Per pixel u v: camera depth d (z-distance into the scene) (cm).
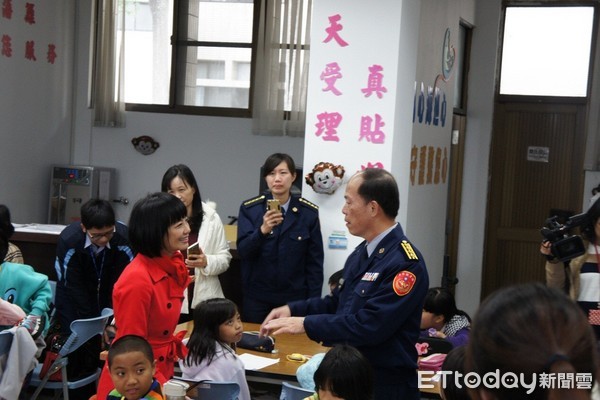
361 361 248
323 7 488
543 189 753
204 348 320
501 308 94
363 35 483
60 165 797
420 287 268
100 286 421
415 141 550
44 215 791
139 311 279
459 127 732
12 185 736
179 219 283
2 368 352
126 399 273
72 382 405
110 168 811
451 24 636
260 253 459
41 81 766
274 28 761
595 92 718
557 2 734
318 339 273
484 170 755
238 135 794
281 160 461
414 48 509
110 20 796
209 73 805
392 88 480
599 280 334
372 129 484
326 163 489
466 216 762
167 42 808
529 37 747
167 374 298
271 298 462
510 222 764
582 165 738
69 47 806
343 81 488
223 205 800
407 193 518
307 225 462
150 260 285
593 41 724
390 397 274
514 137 758
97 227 394
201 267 398
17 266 396
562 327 91
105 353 290
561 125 745
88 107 819
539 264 758
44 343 382
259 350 377
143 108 812
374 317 264
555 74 742
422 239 596
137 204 285
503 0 746
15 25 720
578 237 326
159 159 812
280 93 766
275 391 443
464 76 749
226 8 798
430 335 405
